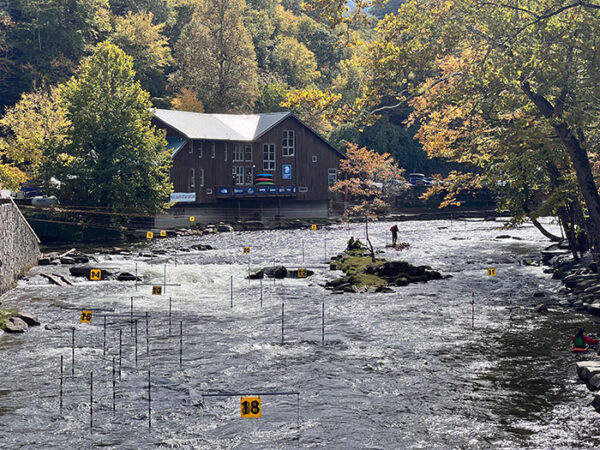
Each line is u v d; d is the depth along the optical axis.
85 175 72.25
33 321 30.89
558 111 35.72
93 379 23.12
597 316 32.38
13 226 43.22
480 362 25.02
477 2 37.38
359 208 98.12
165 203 76.44
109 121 72.50
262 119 94.44
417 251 59.28
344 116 40.06
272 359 25.48
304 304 35.88
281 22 177.00
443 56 40.62
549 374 23.56
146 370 24.16
